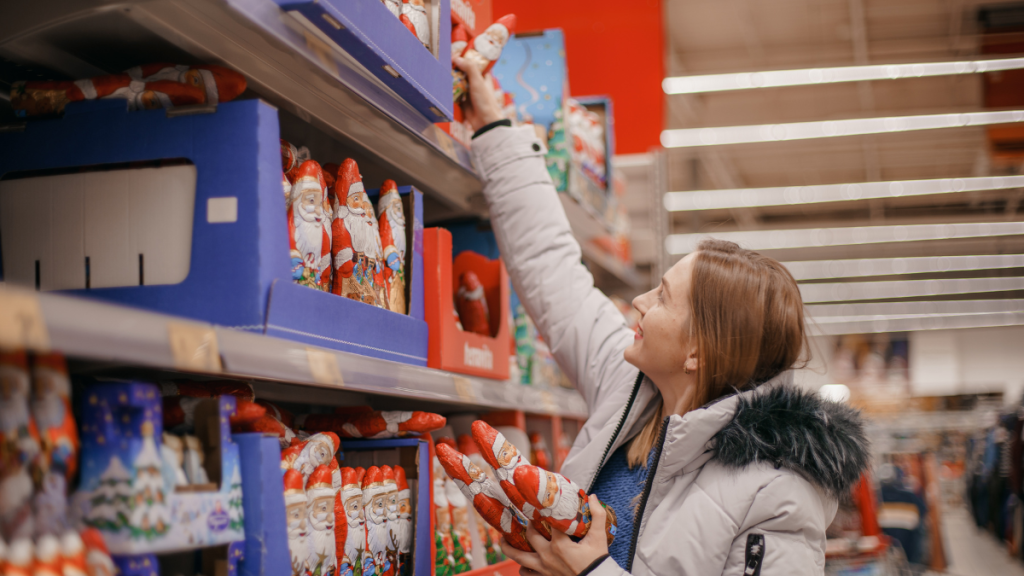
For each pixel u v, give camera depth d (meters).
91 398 0.87
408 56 1.38
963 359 20.83
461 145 1.83
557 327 1.92
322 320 1.16
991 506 7.95
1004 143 8.04
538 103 2.61
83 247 1.08
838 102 10.55
